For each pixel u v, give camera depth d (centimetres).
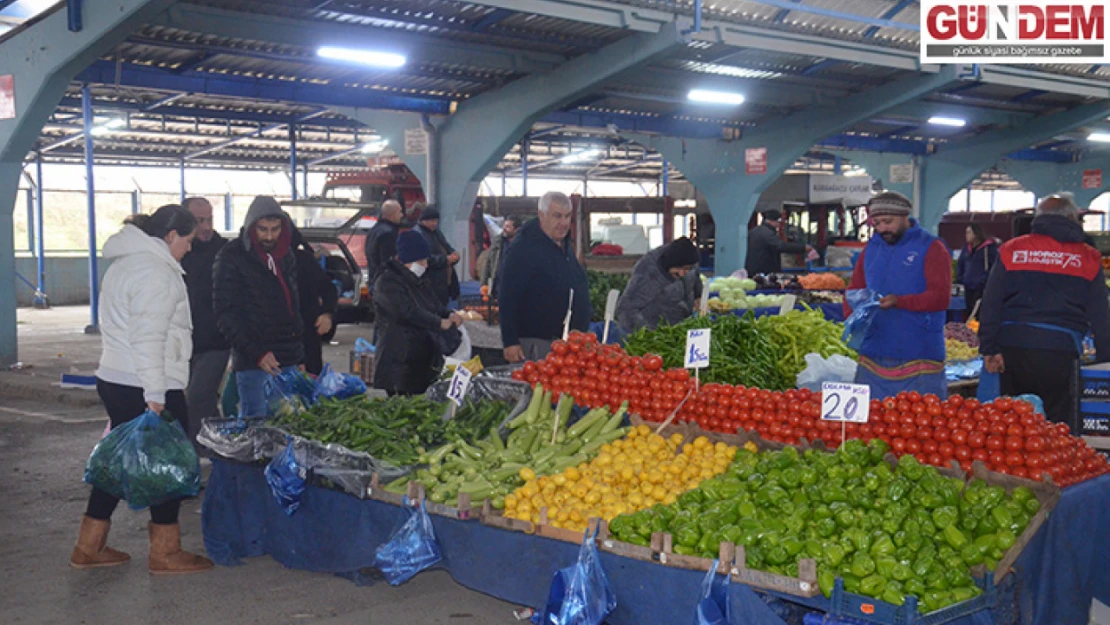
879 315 582
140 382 512
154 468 502
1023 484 395
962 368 862
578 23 1311
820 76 1744
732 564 368
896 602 335
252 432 549
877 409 453
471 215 1911
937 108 2123
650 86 1697
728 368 686
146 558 565
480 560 455
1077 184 3142
